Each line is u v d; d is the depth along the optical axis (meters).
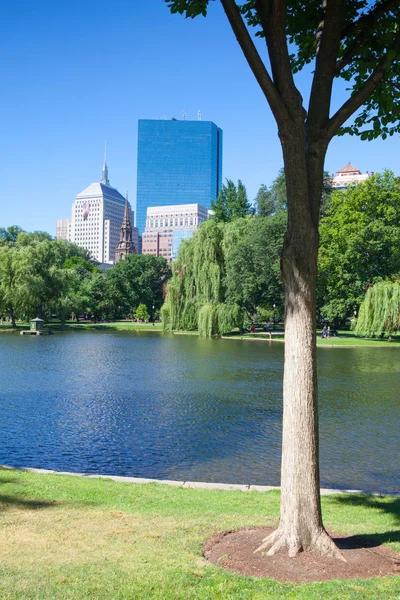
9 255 83.44
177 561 6.55
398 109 9.35
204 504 10.02
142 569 6.24
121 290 128.38
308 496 7.04
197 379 33.09
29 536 7.48
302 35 9.71
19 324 104.38
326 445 17.69
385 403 25.09
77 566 6.30
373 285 60.78
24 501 9.51
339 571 6.41
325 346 59.53
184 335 78.69
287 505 7.09
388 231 62.75
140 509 9.39
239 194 102.06
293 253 7.24
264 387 29.97
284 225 68.62
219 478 14.46
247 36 6.91
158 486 11.74
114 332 87.69
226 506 9.92
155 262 131.25
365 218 63.69
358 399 26.19
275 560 6.69
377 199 64.88
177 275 77.50
